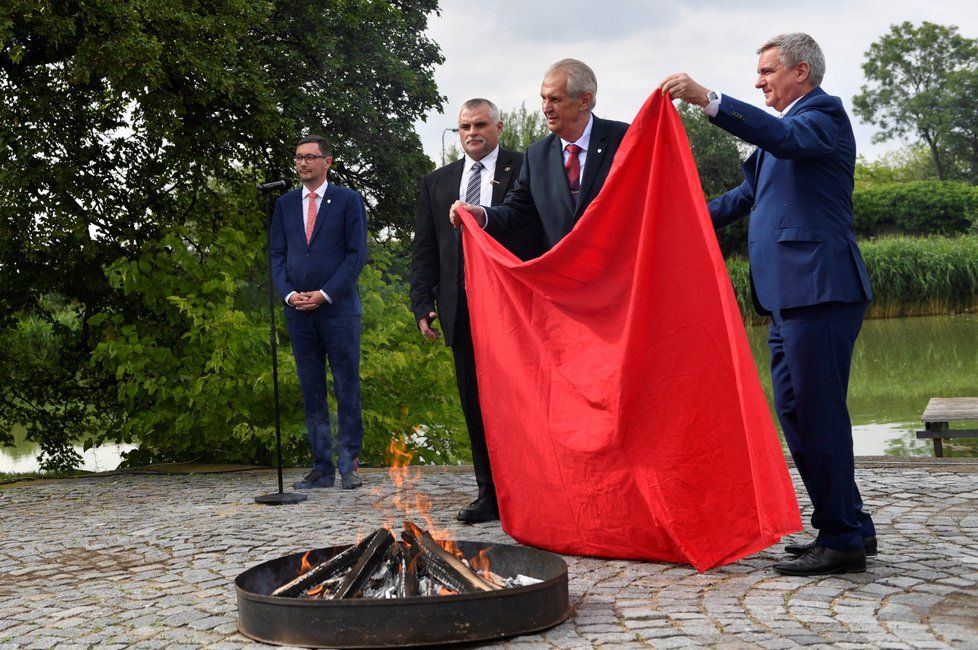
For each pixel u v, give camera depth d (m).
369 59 15.20
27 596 4.30
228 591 4.21
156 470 8.88
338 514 6.05
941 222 46.38
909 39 74.00
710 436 4.17
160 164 11.09
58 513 6.65
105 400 11.78
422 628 3.25
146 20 10.66
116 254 10.72
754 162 4.43
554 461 4.62
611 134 5.03
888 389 14.35
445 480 7.36
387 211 16.02
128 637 3.58
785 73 4.20
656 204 4.21
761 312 4.27
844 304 4.04
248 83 11.32
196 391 8.71
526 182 5.28
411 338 9.76
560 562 3.60
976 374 15.55
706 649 3.12
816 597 3.67
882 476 6.34
